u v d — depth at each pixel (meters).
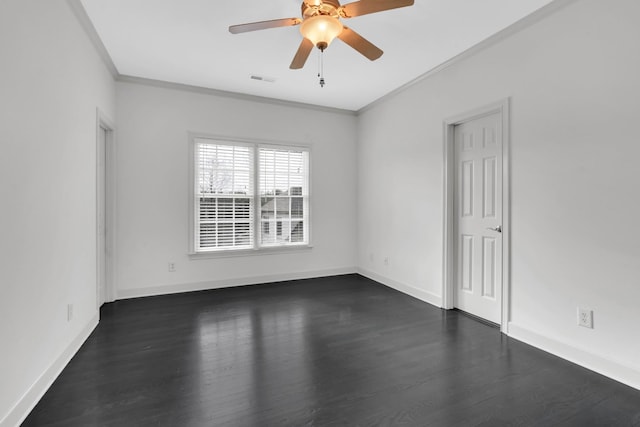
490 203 3.06
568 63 2.33
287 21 2.13
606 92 2.13
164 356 2.42
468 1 2.37
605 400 1.89
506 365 2.29
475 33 2.82
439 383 2.07
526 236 2.64
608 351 2.14
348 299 3.85
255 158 4.45
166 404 1.85
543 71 2.49
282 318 3.22
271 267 4.61
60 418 1.72
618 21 2.06
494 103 2.88
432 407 1.83
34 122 1.87
